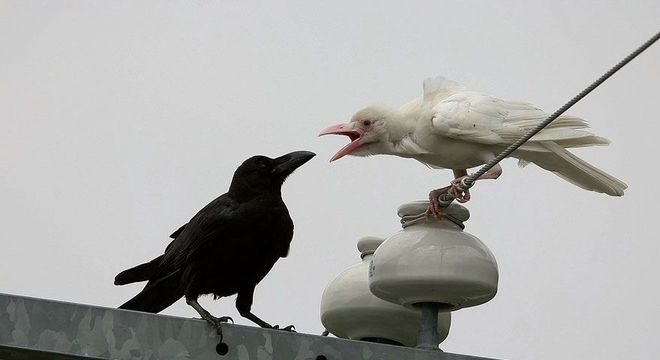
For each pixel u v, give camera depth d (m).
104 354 8.88
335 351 9.21
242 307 12.84
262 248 12.66
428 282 10.48
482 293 10.59
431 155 13.27
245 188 12.69
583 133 12.54
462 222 10.91
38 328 8.82
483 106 12.84
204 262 12.54
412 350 9.34
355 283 11.98
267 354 9.13
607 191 12.79
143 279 12.90
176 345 9.02
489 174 12.81
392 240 10.78
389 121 13.23
